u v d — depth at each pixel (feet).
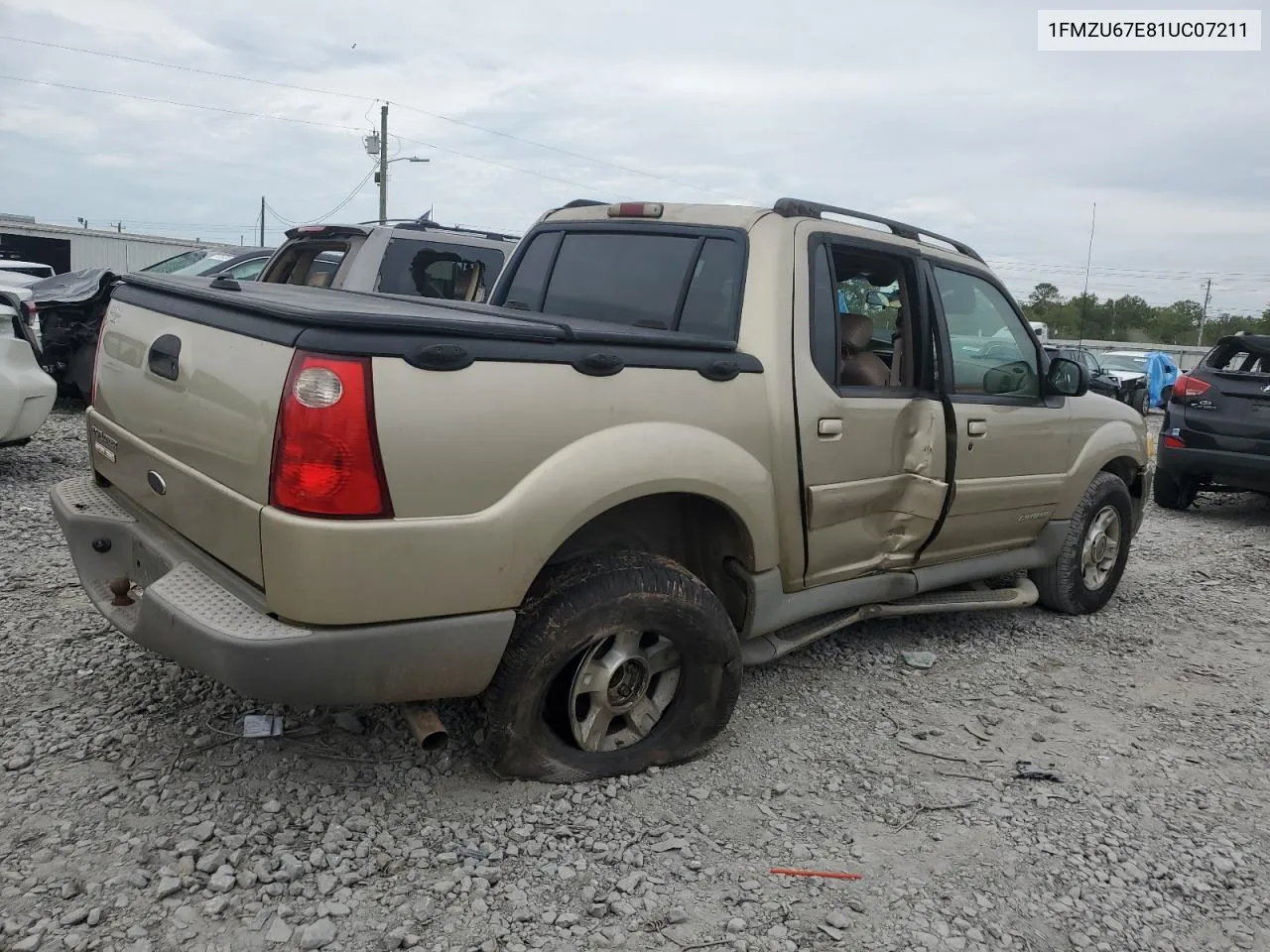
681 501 11.96
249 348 9.15
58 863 8.76
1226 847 10.61
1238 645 17.88
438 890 8.80
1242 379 29.89
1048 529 17.65
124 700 11.89
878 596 14.38
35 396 23.73
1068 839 10.55
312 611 8.63
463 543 9.11
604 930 8.52
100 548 11.47
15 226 111.96
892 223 14.37
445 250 27.37
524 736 10.19
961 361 15.12
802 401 12.16
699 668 11.10
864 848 10.11
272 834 9.43
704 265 12.89
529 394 9.55
